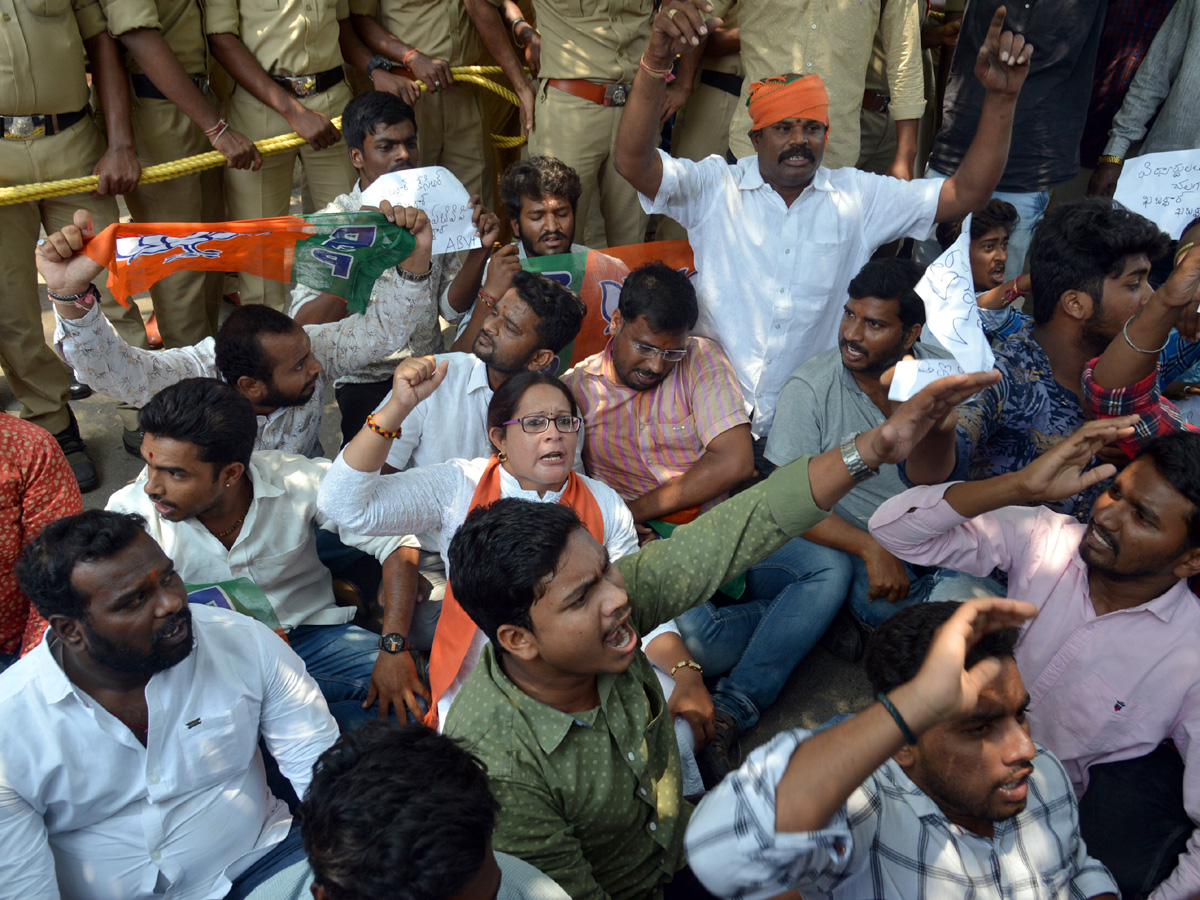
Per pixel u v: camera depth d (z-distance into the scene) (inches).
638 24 175.6
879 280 118.5
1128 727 87.7
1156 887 85.7
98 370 114.7
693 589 76.7
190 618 75.9
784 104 131.0
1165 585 84.4
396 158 156.3
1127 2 191.3
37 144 148.9
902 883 64.2
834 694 125.3
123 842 78.5
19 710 72.5
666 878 79.0
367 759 54.1
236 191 176.4
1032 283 111.5
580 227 189.3
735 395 126.3
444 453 124.1
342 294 127.5
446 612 98.3
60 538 70.0
